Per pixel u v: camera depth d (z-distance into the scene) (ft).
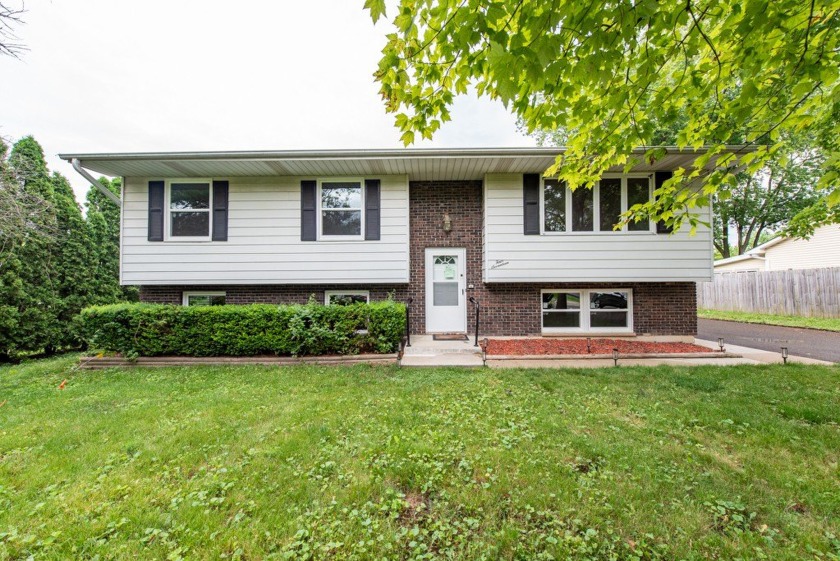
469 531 6.82
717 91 10.76
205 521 7.10
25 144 28.96
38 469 9.03
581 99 10.24
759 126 11.14
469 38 7.45
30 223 22.06
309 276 26.12
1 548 6.41
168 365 20.04
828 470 8.66
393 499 7.72
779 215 60.34
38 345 27.40
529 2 7.13
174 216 26.17
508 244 25.55
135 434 10.98
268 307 20.99
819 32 8.64
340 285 27.66
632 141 11.46
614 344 23.94
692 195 12.57
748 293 48.62
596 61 7.79
